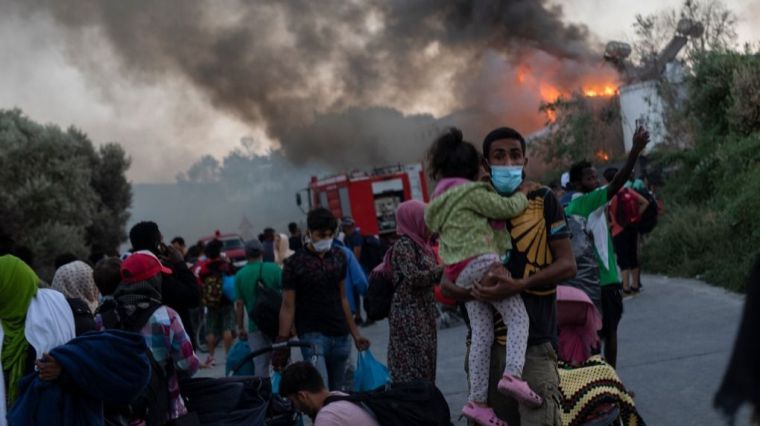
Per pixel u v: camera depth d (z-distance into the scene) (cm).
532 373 427
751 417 234
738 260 1323
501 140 430
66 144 4097
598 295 690
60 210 3897
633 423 530
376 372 716
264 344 835
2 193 3769
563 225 433
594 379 532
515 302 425
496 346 440
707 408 689
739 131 1783
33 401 446
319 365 706
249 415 552
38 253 3625
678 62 2575
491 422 433
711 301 1179
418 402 490
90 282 630
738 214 1393
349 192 2931
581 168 762
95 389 450
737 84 1755
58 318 491
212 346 1359
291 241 1845
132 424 513
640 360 888
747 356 224
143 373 463
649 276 1568
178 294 711
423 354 620
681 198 1833
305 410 512
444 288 438
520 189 442
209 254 1357
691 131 2081
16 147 3928
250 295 966
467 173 473
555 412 427
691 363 845
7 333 482
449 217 431
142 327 540
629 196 1325
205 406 555
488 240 426
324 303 714
